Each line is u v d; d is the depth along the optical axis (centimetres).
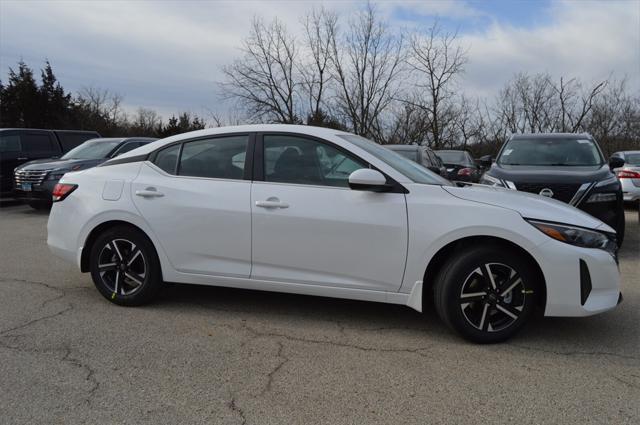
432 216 362
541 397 290
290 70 3325
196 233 410
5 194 1212
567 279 346
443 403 283
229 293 482
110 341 364
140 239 427
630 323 408
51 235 464
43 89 3744
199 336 376
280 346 359
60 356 338
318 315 425
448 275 359
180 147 434
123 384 301
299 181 396
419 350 354
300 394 291
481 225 351
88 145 1175
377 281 375
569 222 353
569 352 352
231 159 416
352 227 373
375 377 313
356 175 361
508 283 357
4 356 337
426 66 3122
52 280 524
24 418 263
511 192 398
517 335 382
